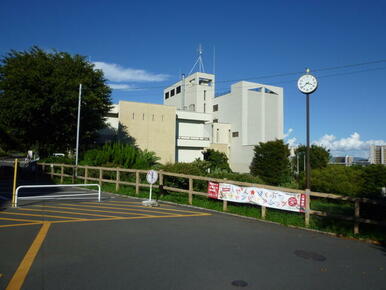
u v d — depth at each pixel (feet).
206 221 28.32
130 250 18.84
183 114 145.38
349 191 67.10
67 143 93.81
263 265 17.03
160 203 37.96
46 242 19.93
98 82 91.86
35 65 79.71
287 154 132.67
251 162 152.66
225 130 177.88
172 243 20.66
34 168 69.15
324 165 149.07
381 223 23.30
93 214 29.81
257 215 31.07
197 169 46.16
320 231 25.91
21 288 13.12
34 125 79.46
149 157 81.00
